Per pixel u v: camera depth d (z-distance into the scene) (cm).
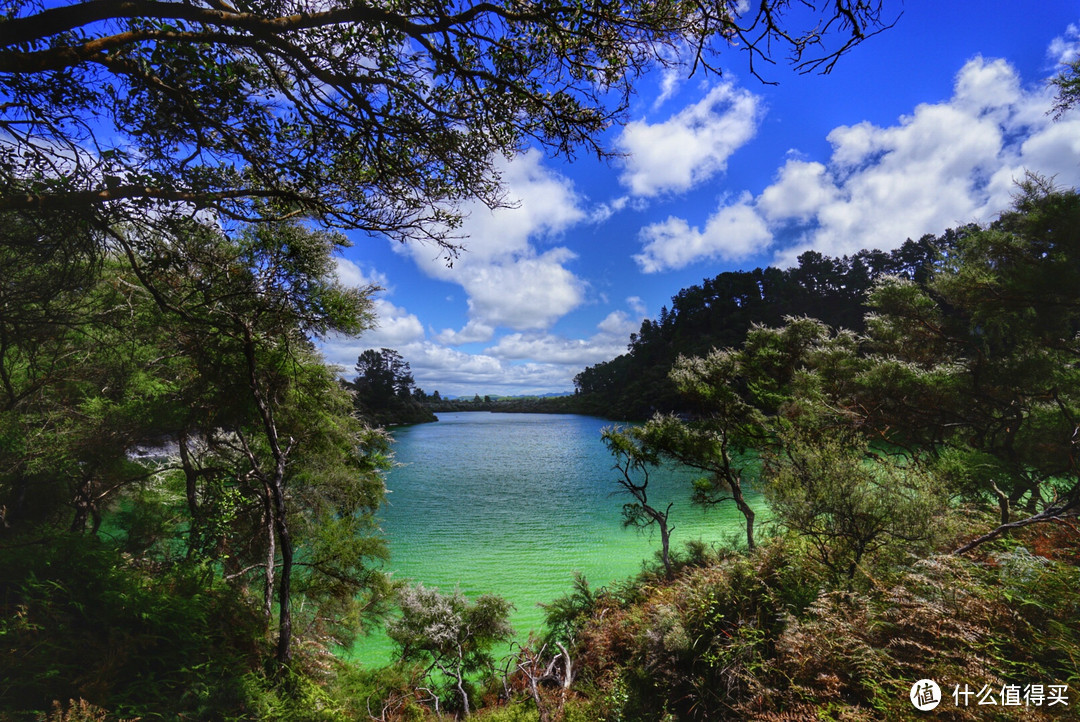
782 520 612
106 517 994
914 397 1289
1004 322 1127
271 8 277
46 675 366
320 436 1053
